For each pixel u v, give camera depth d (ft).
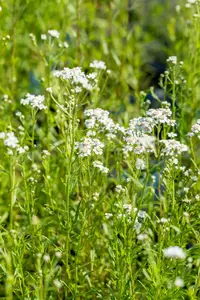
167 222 17.56
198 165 22.63
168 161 17.70
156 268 15.99
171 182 18.11
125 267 17.02
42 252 17.49
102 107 24.40
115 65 29.99
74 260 18.54
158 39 34.76
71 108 18.71
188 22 25.76
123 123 25.07
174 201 17.88
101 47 29.78
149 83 32.37
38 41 29.60
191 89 24.17
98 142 17.03
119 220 17.02
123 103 26.94
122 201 18.03
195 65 24.54
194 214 18.24
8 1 28.19
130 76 29.12
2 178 23.24
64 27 28.09
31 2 29.73
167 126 21.02
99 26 30.48
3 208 22.77
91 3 30.55
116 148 21.29
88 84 18.03
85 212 17.79
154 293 16.42
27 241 17.66
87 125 17.48
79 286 18.20
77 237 17.79
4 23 29.07
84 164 19.10
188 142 23.49
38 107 18.30
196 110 24.85
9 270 16.10
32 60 30.25
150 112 17.51
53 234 20.38
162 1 36.01
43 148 24.25
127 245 16.90
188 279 17.87
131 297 17.16
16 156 16.96
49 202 20.84
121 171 21.36
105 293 19.72
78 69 17.58
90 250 19.58
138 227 17.43
